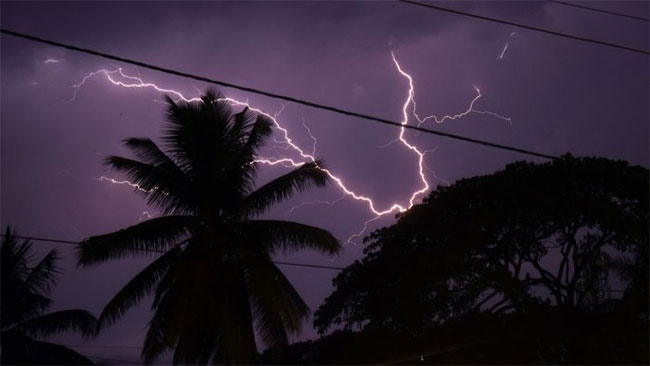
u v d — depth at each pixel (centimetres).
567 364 2000
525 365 2009
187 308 1714
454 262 2098
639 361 1898
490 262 2189
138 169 1830
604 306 2066
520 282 2106
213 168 1870
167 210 1884
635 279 2109
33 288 1923
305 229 1880
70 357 1850
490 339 2033
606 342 1942
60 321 1862
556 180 2222
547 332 2017
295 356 2097
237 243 1823
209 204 1869
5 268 1880
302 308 1861
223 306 1761
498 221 2142
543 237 2248
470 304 2139
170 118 1881
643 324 1955
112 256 1783
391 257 2262
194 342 1806
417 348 2047
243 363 1731
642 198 2178
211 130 1873
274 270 1838
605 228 2189
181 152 1877
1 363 1681
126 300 1800
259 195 1906
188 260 1780
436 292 2105
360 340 2075
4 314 1844
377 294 2225
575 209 2120
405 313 2084
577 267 2216
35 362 1744
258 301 1792
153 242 1816
